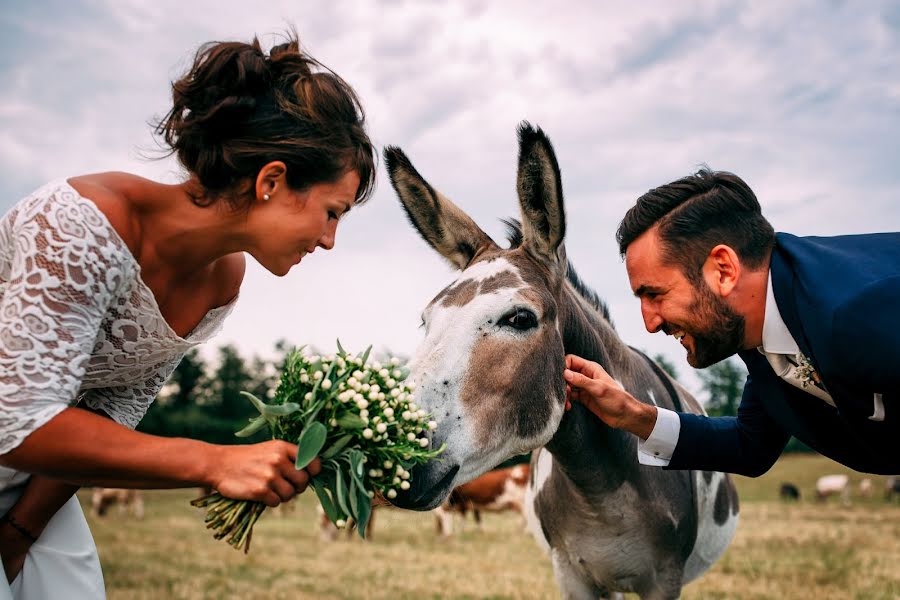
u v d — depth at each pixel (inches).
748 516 655.1
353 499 67.2
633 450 119.8
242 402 2965.1
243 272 89.2
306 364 73.9
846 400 79.7
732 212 85.7
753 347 90.2
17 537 76.5
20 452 58.6
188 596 257.6
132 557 366.6
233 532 67.1
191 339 83.0
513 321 97.4
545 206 107.5
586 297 138.3
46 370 59.9
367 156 74.4
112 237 64.2
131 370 78.3
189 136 68.1
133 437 61.4
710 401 2832.2
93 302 63.6
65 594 79.0
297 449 64.2
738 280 84.7
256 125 67.2
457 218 118.2
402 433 73.6
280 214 70.0
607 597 148.3
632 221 90.8
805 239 85.1
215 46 71.1
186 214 70.9
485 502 580.7
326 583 298.2
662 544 124.7
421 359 93.6
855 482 1244.5
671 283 87.4
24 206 64.2
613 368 128.7
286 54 71.6
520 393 96.2
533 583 298.4
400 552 419.8
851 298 72.8
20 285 60.8
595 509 120.3
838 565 324.8
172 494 1048.2
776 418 97.3
